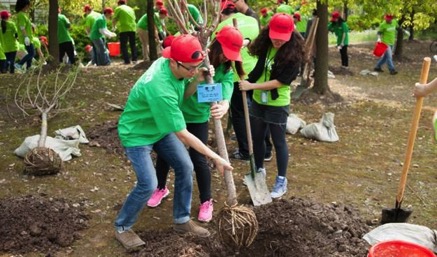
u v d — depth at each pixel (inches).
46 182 181.9
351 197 179.5
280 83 162.7
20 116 254.7
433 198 180.1
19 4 417.7
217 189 183.9
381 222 158.1
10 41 422.6
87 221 156.3
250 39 189.3
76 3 480.1
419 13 419.8
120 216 140.3
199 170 153.6
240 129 206.2
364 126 273.0
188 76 120.3
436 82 133.1
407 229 142.4
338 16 486.9
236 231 129.3
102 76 354.6
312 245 138.6
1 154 204.1
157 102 120.3
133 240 140.6
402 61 577.0
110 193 177.3
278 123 170.1
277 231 143.3
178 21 142.6
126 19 474.6
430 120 289.3
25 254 137.1
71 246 141.9
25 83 311.7
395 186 190.2
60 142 205.0
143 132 131.2
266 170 203.8
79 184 182.4
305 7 321.1
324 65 327.3
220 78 143.2
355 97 347.9
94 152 211.3
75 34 621.6
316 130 242.5
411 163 216.1
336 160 217.5
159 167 162.7
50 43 368.5
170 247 134.4
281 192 177.0
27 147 199.5
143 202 135.8
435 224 159.9
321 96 328.2
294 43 161.2
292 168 206.2
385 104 328.5
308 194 180.9
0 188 174.7
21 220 147.5
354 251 135.4
